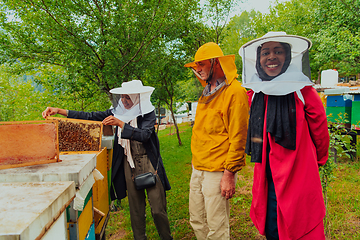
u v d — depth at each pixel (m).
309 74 1.36
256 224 1.59
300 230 1.34
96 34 4.24
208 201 1.74
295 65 1.38
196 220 1.91
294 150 1.35
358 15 7.68
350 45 7.56
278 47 1.37
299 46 1.35
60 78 4.72
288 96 1.39
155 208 2.05
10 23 4.30
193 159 1.91
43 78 5.15
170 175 4.75
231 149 1.62
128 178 2.11
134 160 2.09
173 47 6.81
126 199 3.57
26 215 0.69
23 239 0.60
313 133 1.43
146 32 4.62
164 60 6.13
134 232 2.15
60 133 1.79
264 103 1.50
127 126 1.92
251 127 1.55
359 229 2.25
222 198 1.72
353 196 2.89
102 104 5.71
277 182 1.40
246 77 1.51
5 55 4.34
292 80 1.32
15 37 4.33
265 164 1.49
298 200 1.34
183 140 9.39
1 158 1.08
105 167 2.19
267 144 1.49
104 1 4.36
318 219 1.35
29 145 1.13
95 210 1.79
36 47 4.27
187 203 3.24
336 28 8.27
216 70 1.74
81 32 4.10
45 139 1.17
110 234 2.68
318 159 1.53
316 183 1.36
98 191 1.88
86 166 1.18
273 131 1.39
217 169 1.70
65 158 1.29
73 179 1.04
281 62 1.38
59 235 0.88
